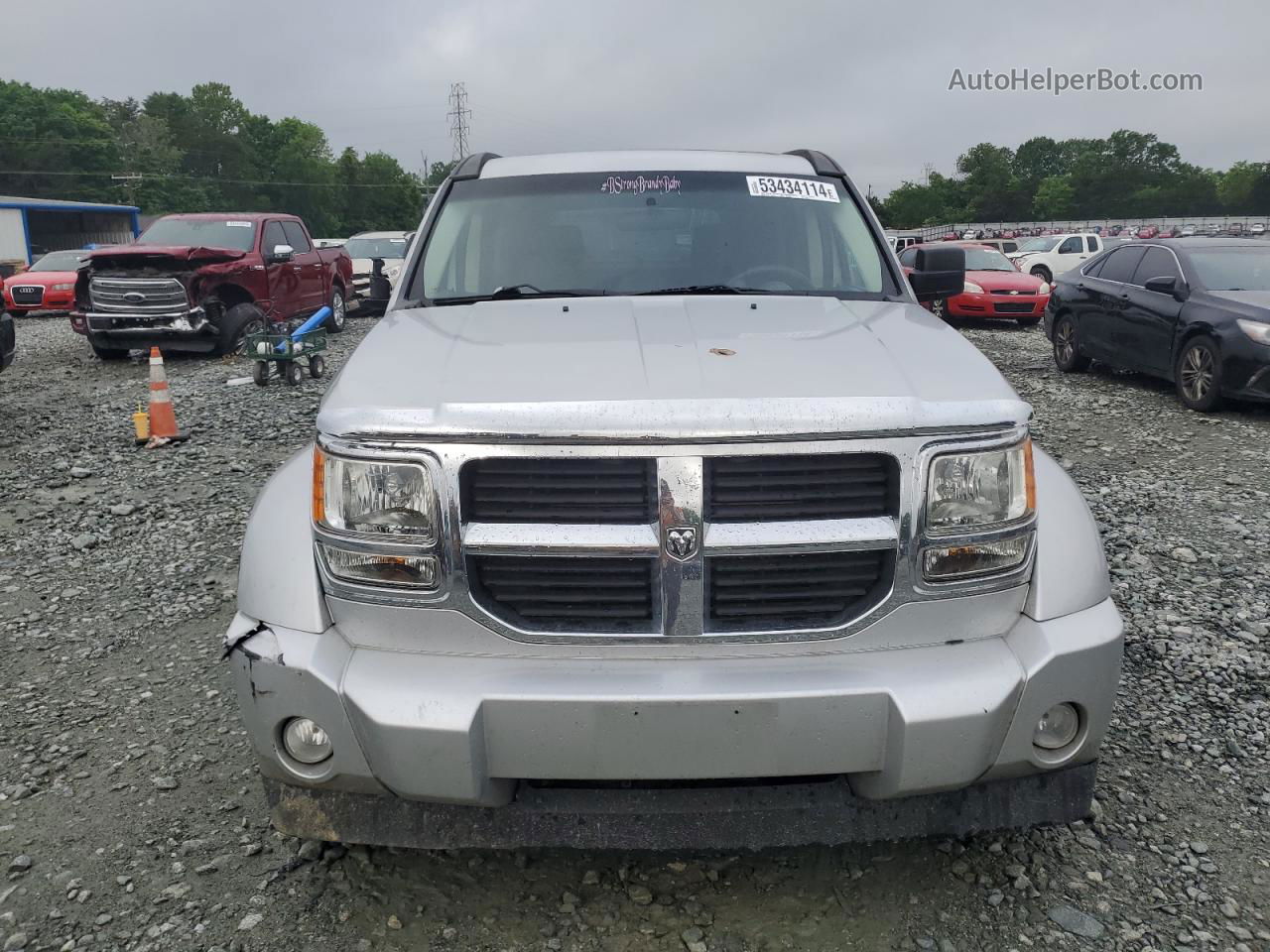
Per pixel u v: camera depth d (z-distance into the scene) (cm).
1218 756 321
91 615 443
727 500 217
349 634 228
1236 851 272
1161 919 245
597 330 276
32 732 339
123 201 9931
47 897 254
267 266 1363
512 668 218
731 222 366
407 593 221
